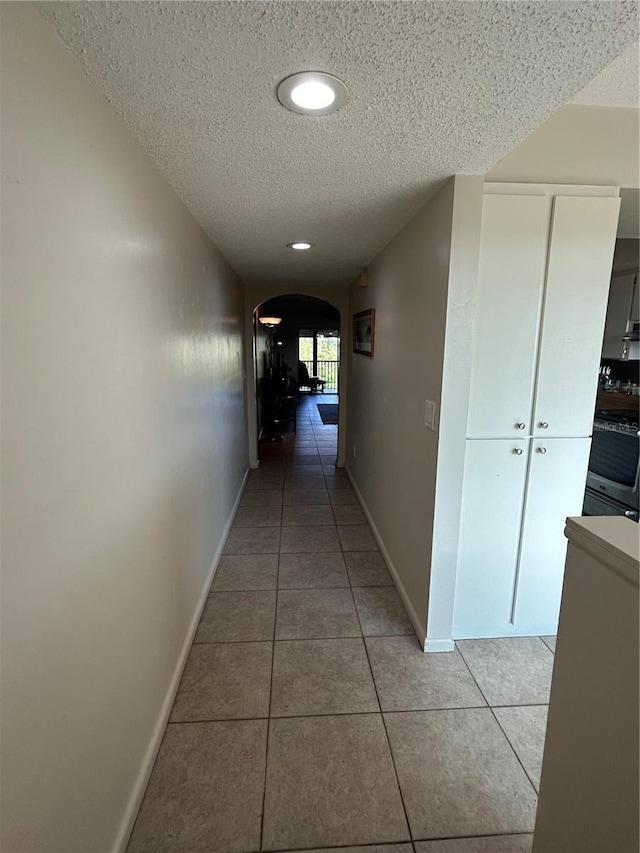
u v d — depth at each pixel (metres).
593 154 1.68
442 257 1.67
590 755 0.85
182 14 0.77
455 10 0.77
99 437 1.02
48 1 0.74
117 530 1.12
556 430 1.84
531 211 1.69
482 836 1.20
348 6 0.76
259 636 2.02
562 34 0.83
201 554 2.22
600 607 0.82
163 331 1.54
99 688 1.02
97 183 1.01
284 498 3.92
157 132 1.22
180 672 1.74
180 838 1.18
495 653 1.92
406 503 2.22
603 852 0.82
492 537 1.92
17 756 0.71
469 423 1.81
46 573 0.79
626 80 1.49
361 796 1.30
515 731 1.53
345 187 1.66
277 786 1.32
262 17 0.78
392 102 1.07
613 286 2.94
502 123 1.18
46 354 0.79
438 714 1.59
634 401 2.74
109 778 1.08
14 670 0.70
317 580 2.51
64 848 0.86
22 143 0.72
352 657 1.88
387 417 2.64
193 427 2.03
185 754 1.42
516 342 1.77
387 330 2.61
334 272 3.64
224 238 2.46
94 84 0.98
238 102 1.07
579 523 0.88
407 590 2.21
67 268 0.87
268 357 7.92
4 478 0.67
